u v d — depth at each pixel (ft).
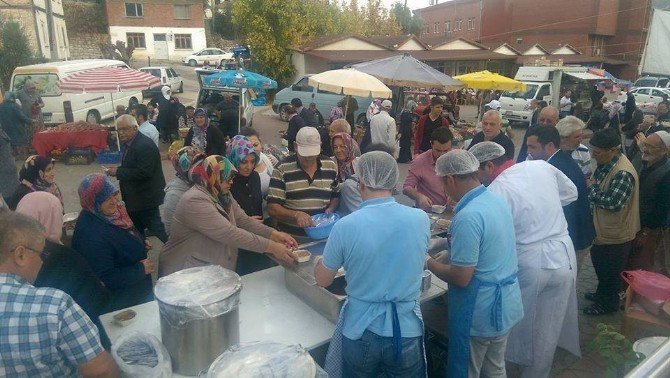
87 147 33.04
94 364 5.11
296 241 10.12
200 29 115.55
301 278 8.09
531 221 9.00
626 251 12.35
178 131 40.55
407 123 35.70
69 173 30.73
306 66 71.20
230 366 5.34
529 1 121.39
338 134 12.70
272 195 11.56
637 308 10.35
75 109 41.55
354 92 23.02
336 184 12.03
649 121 28.84
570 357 11.38
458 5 140.67
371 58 68.18
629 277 10.62
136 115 25.09
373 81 23.79
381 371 6.96
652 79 82.99
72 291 7.36
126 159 16.15
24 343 4.73
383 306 6.57
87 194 8.35
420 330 6.90
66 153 32.83
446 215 12.35
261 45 70.90
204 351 5.95
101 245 8.46
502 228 7.68
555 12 118.21
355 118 50.42
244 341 6.95
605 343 8.36
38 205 9.64
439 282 8.85
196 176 8.51
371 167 6.63
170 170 32.53
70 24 109.19
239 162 11.43
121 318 7.38
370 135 25.55
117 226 8.69
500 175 9.55
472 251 7.44
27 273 5.20
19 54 58.75
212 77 39.52
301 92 55.31
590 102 72.90
